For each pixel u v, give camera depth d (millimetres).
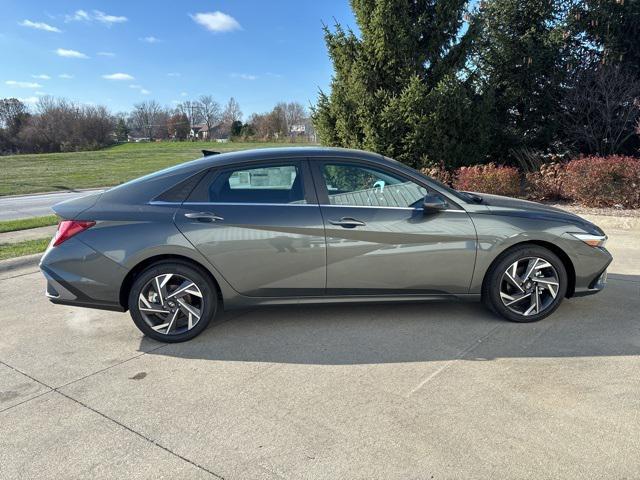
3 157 35250
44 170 26797
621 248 6262
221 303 4340
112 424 2738
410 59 9766
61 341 3928
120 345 3826
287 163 3867
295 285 3832
